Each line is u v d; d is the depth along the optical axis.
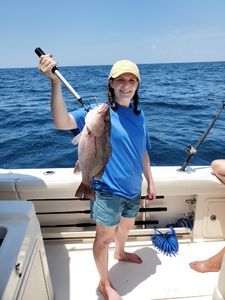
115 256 2.46
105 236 1.97
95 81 24.64
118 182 1.88
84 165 1.68
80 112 1.85
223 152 5.86
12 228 1.50
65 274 2.32
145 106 12.32
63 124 1.72
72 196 2.49
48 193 2.46
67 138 7.33
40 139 7.33
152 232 2.67
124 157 1.87
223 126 8.02
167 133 7.48
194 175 2.53
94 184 1.90
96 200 1.93
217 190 2.55
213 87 19.88
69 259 2.47
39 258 1.68
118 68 1.77
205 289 2.21
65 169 2.61
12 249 1.37
